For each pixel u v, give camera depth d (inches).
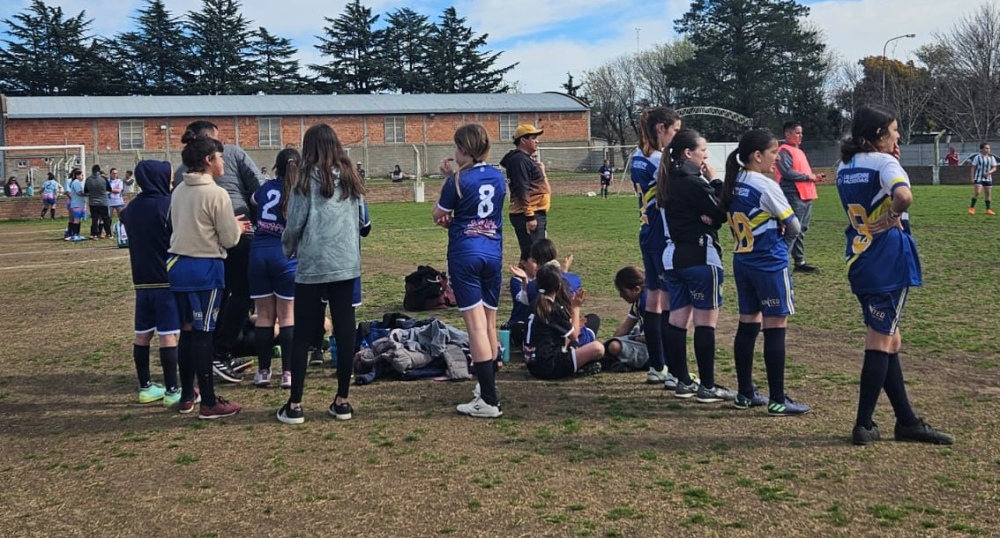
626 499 168.2
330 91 3351.4
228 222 230.5
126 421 233.5
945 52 2372.0
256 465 194.5
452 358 272.5
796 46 2696.9
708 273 232.2
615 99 3528.5
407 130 2316.7
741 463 187.3
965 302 373.1
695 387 244.8
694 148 233.5
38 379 282.0
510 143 2405.3
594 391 254.2
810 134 2687.0
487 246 231.3
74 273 585.3
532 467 187.9
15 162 1916.8
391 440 210.2
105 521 165.0
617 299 417.7
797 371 267.1
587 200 1413.6
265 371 269.7
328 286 227.0
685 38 3267.7
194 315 230.2
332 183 221.9
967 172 1576.0
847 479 176.1
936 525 152.6
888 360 196.9
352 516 163.9
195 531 159.3
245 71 3221.0
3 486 184.7
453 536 153.6
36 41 3011.8
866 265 194.4
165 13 3129.9
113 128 2043.6
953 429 206.2
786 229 214.2
